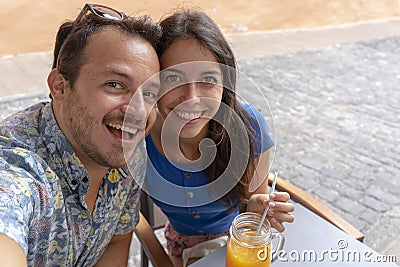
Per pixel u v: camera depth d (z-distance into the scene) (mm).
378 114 4340
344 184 3094
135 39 1019
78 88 1005
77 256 1197
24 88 4555
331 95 4801
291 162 3363
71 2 5660
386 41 7309
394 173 3254
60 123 1081
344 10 8398
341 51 6602
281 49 6539
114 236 1411
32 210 932
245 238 1151
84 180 1104
